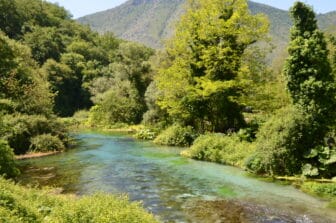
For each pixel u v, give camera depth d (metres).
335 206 14.90
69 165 25.17
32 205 11.18
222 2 34.59
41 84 40.53
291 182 19.12
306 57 22.30
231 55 33.34
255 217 13.72
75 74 105.25
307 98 21.98
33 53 107.56
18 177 21.27
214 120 35.44
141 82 65.00
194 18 35.72
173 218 13.70
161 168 23.64
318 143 21.16
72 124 66.38
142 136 44.03
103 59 135.38
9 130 30.38
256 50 34.28
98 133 52.44
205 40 34.97
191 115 36.31
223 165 24.53
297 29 23.28
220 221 13.33
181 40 36.09
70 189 18.39
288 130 20.77
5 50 38.12
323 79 22.22
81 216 10.09
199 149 27.36
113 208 10.80
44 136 32.12
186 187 18.56
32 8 133.75
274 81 35.28
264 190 17.67
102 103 67.94
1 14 111.75
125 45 75.56
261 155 21.41
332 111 21.84
